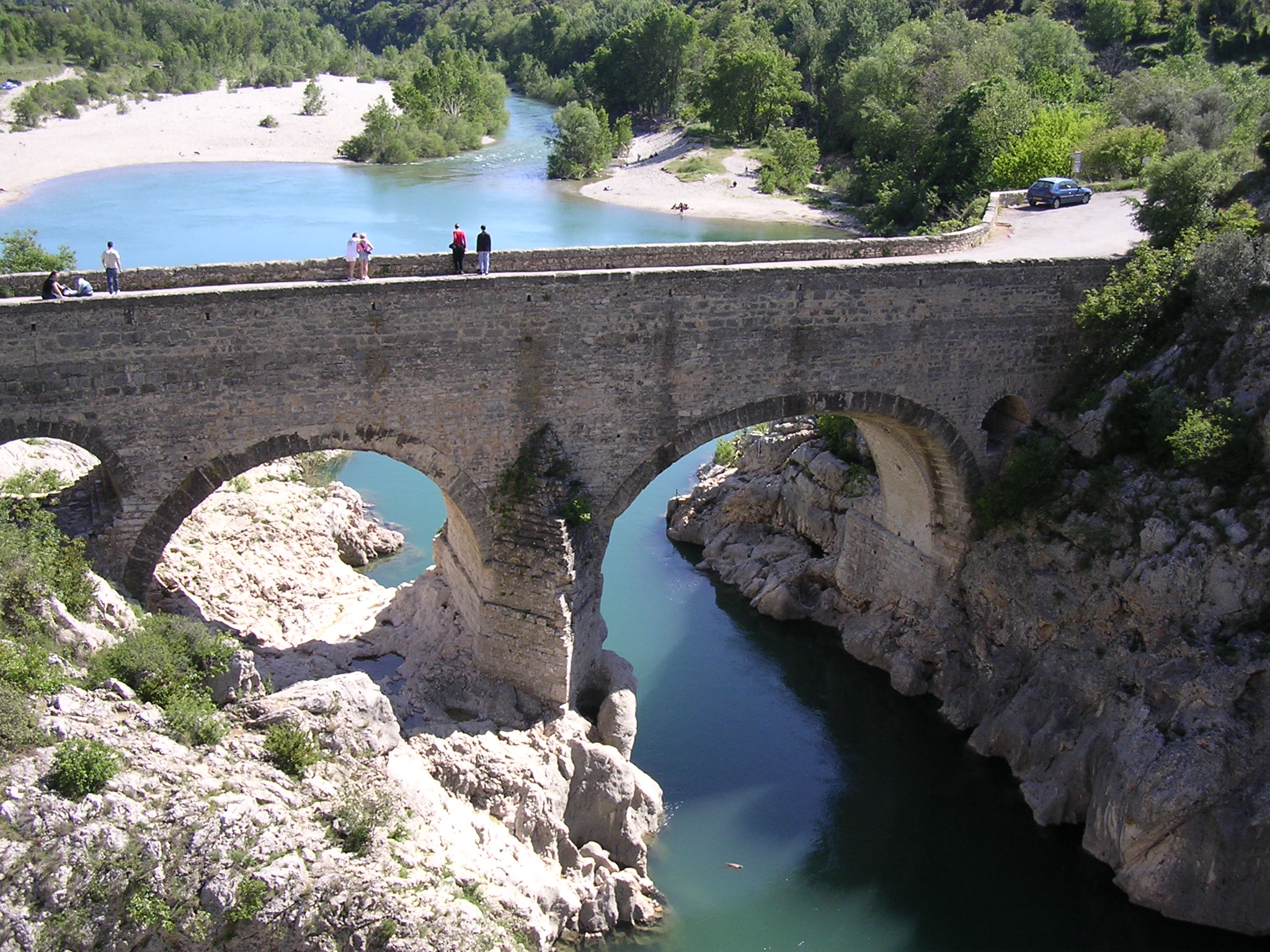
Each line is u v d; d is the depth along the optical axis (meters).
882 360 39.62
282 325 32.28
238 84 183.75
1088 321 41.72
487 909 27.94
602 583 38.72
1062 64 117.88
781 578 52.62
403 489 64.19
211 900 24.53
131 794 24.92
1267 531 35.69
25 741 24.77
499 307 34.44
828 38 145.38
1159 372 41.00
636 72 163.00
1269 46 116.81
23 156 121.62
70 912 23.39
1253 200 45.94
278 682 35.16
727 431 38.59
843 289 38.16
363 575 52.50
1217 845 33.56
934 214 94.00
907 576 47.12
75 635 28.27
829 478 52.78
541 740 35.62
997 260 40.09
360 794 28.67
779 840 37.84
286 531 48.62
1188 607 36.66
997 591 42.59
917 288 39.16
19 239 54.25
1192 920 34.16
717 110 142.62
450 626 39.69
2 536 29.09
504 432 35.91
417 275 37.50
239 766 27.48
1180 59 104.62
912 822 38.94
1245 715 34.28
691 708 44.97
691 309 36.59
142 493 32.22
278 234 92.44
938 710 44.50
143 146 133.00
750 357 37.88
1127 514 38.94
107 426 31.27
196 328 31.41
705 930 33.78
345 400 33.69
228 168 125.19
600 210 112.06
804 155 125.62
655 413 37.41
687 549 59.09
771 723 44.12
